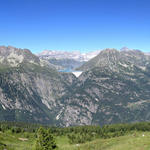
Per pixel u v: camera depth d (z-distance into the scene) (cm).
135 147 10775
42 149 9706
